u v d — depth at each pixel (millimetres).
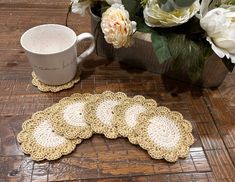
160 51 388
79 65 485
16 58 492
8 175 334
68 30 437
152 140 373
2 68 472
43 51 428
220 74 441
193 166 356
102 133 381
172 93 453
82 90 446
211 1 398
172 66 437
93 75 473
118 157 360
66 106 410
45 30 443
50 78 430
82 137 374
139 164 354
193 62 400
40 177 334
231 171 354
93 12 459
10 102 419
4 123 390
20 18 581
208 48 396
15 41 525
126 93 447
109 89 451
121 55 486
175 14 377
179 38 394
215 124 410
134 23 386
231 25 371
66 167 346
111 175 342
